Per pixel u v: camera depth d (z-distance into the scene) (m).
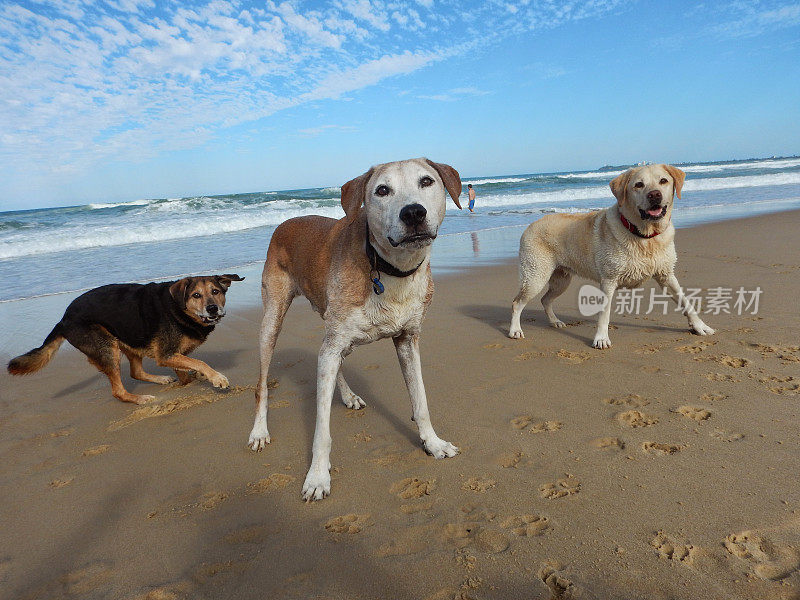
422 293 2.81
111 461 3.15
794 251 7.91
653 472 2.54
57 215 26.89
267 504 2.55
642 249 4.50
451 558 2.03
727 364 3.89
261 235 15.12
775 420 2.94
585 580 1.85
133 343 4.23
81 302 4.17
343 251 2.81
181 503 2.62
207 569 2.09
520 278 5.30
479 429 3.19
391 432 3.27
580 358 4.37
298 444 3.20
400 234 2.39
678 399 3.36
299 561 2.09
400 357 3.03
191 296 4.42
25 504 2.71
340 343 2.78
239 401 4.00
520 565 1.96
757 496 2.27
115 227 17.33
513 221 16.36
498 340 5.09
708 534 2.05
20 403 4.24
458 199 2.90
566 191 26.62
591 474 2.57
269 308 3.60
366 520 2.35
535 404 3.50
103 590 2.02
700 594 1.75
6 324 6.63
